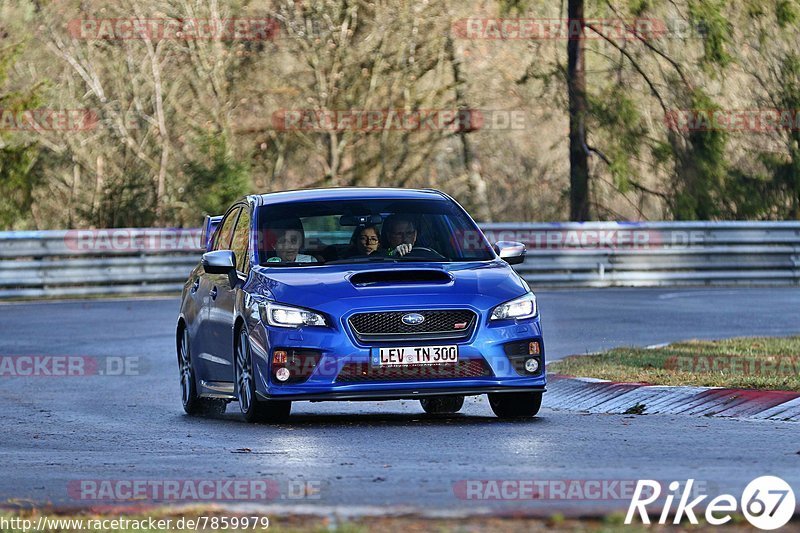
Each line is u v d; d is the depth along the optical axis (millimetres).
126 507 17500
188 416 33281
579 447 24000
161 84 93125
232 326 30844
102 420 31984
